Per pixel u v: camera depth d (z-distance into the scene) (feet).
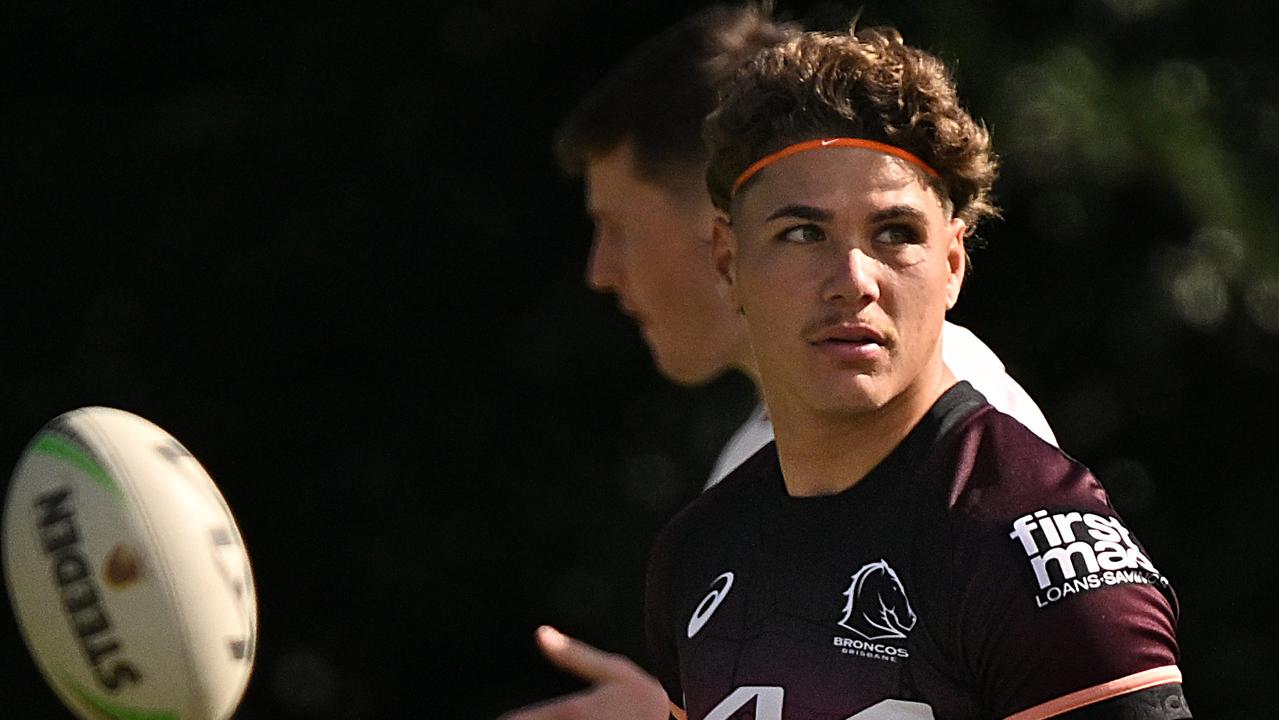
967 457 26.43
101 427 29.84
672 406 82.12
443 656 84.99
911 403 27.07
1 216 79.56
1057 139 75.87
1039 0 79.92
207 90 80.43
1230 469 91.20
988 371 31.30
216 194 79.61
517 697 85.56
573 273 82.74
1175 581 90.22
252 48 80.33
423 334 82.48
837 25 75.10
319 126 79.36
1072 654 24.11
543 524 82.64
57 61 80.89
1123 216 84.28
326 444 82.99
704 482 80.53
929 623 25.44
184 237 79.36
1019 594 24.56
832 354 26.40
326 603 83.56
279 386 82.17
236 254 79.51
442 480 83.10
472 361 83.20
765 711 26.78
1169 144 78.48
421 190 79.92
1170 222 84.02
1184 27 82.89
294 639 83.76
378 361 82.74
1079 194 80.79
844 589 26.55
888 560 26.18
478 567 82.94
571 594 83.41
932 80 27.25
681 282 39.27
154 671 28.35
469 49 80.94
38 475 29.55
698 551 29.84
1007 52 76.84
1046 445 26.66
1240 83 83.71
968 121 27.40
